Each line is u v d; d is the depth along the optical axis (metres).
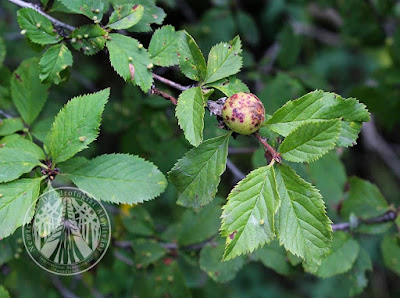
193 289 0.50
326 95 0.31
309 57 0.79
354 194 0.43
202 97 0.31
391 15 0.61
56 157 0.32
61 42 0.34
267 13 0.69
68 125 0.32
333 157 0.43
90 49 0.34
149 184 0.32
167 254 0.43
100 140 0.68
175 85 0.33
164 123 0.50
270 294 0.73
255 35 0.58
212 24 0.55
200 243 0.42
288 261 0.40
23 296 0.46
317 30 0.81
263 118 0.31
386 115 0.59
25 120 0.38
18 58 0.59
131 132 0.51
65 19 0.58
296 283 0.75
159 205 0.56
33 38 0.33
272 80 0.51
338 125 0.30
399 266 0.42
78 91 0.63
